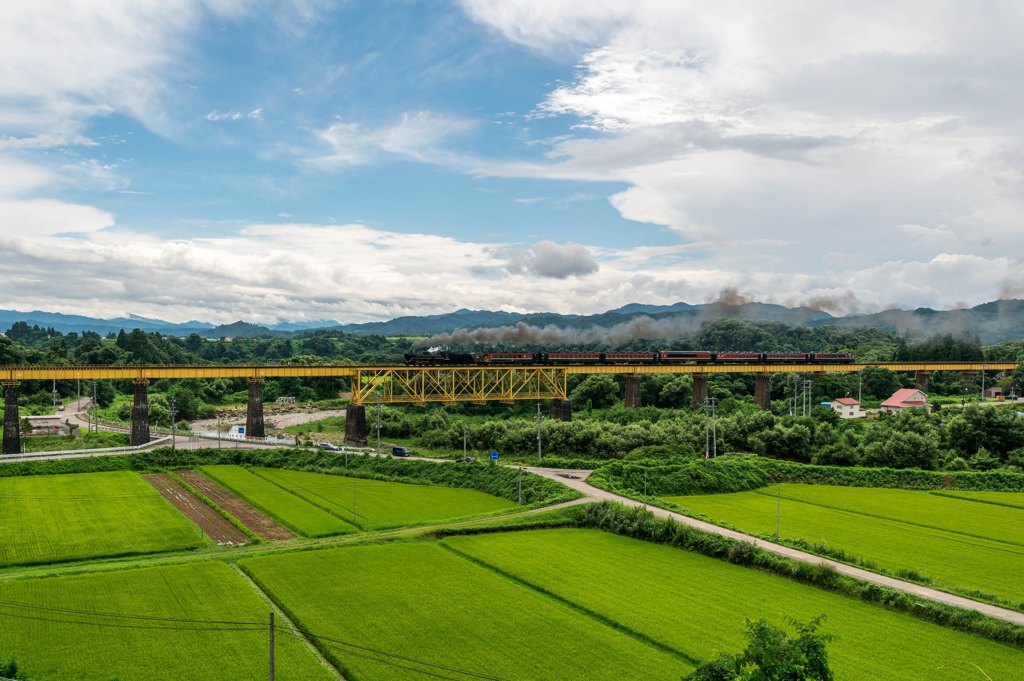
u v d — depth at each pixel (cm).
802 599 9381
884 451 18700
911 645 8000
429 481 17288
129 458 18425
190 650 7781
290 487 16450
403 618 8662
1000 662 7619
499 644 7969
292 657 7644
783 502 15425
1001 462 18925
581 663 7531
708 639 8081
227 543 12112
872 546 11994
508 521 12875
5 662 7038
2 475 16950
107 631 8244
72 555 11231
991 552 11719
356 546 11531
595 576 10169
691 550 11475
